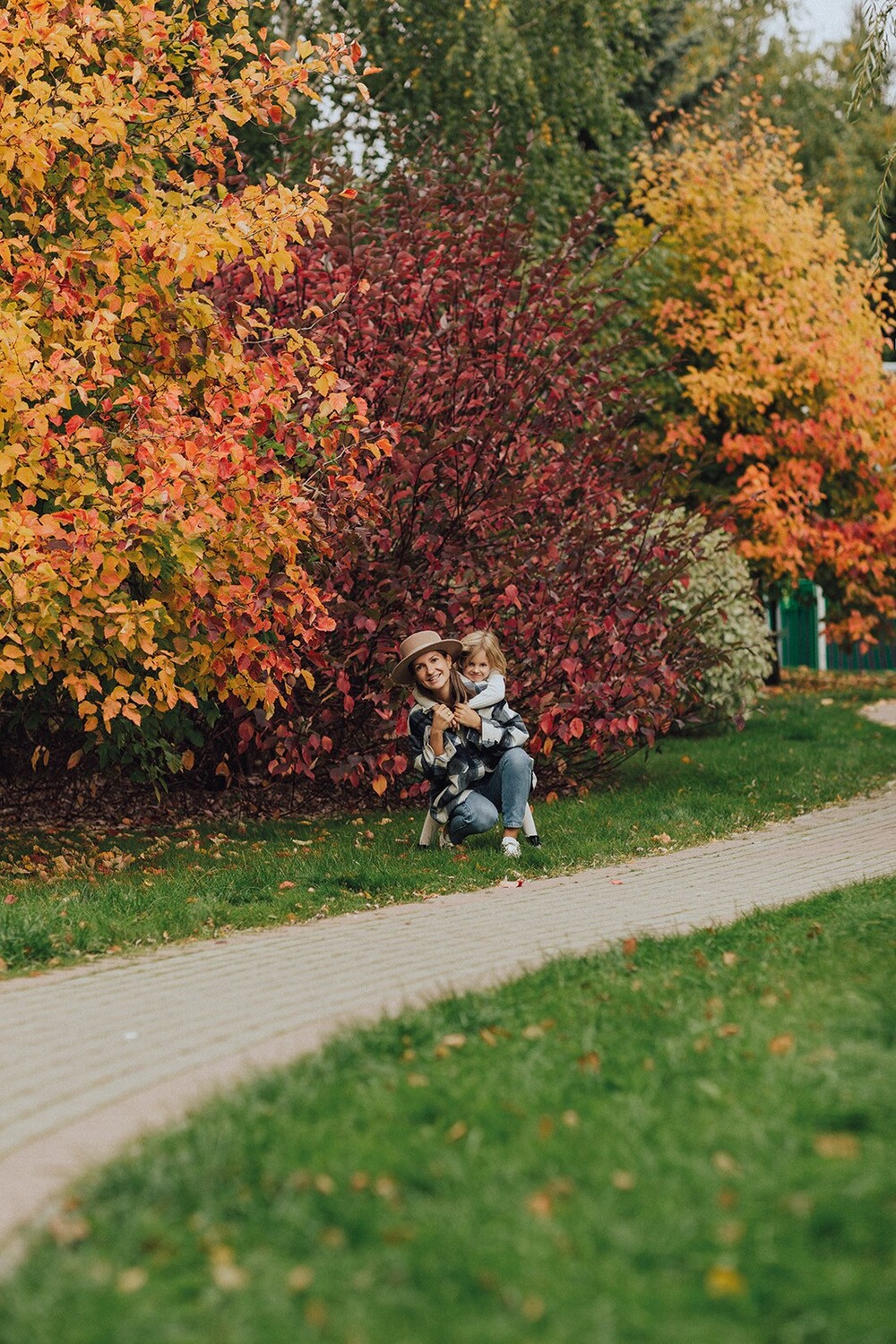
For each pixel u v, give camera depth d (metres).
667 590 11.38
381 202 11.58
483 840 8.93
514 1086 3.92
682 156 19.94
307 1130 3.60
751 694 15.34
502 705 8.64
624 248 19.08
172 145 8.46
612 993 4.92
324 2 18.86
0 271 8.00
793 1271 2.75
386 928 6.63
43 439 7.24
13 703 10.39
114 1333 2.62
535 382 10.78
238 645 8.15
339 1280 2.79
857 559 18.69
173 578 7.88
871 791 11.45
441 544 10.12
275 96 8.46
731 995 4.86
